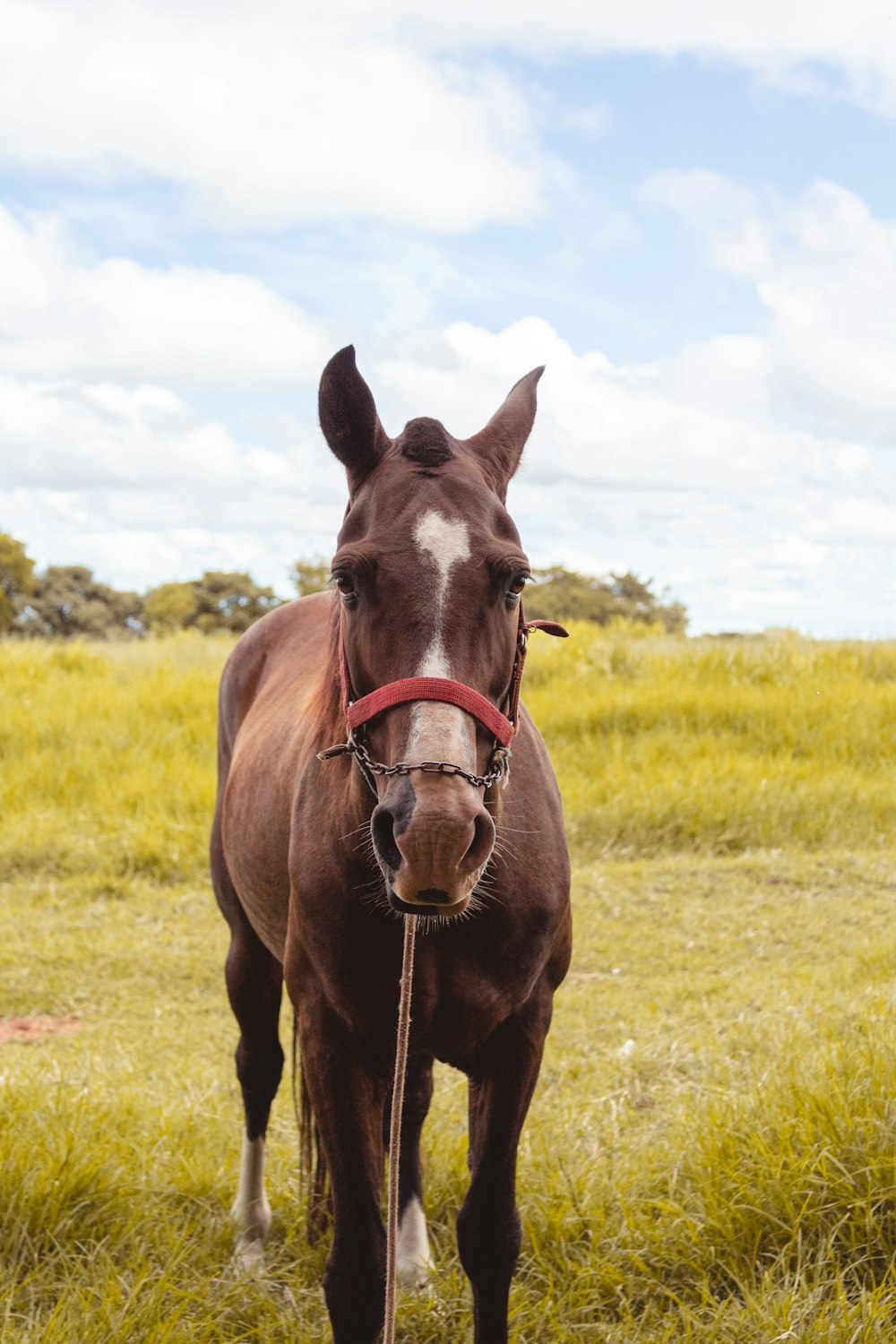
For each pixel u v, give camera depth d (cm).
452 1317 270
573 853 696
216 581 5572
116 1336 244
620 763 795
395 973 225
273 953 307
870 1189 270
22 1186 291
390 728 190
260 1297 274
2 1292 264
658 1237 279
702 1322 252
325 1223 290
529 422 249
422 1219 300
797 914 585
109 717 924
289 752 280
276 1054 325
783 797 737
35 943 568
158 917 614
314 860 232
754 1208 273
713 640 1142
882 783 770
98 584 5812
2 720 892
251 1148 313
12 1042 463
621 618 1342
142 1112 364
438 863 172
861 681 983
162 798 754
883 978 482
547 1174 311
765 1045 408
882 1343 235
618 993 493
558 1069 415
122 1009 498
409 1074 243
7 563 5569
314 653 335
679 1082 390
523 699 939
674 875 651
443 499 203
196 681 1009
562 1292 271
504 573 197
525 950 230
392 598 194
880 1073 304
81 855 691
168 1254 285
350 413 219
